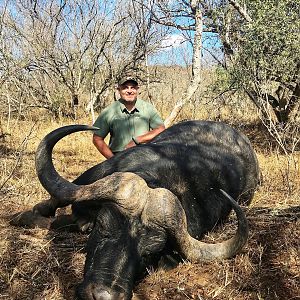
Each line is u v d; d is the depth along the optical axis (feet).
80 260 6.49
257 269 6.20
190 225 6.74
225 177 7.91
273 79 14.52
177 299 5.58
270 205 9.02
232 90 17.37
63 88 25.58
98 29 25.36
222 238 7.27
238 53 14.52
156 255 5.83
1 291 5.76
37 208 7.64
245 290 5.82
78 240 7.15
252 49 13.74
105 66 26.53
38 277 6.07
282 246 6.86
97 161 13.84
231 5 16.01
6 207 8.59
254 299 5.60
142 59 25.79
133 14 24.57
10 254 6.61
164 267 6.04
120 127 9.40
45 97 25.13
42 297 5.62
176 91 27.25
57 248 6.87
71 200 5.57
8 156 13.01
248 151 8.96
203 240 7.20
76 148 15.48
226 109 20.56
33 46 24.52
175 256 6.11
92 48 25.38
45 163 5.92
